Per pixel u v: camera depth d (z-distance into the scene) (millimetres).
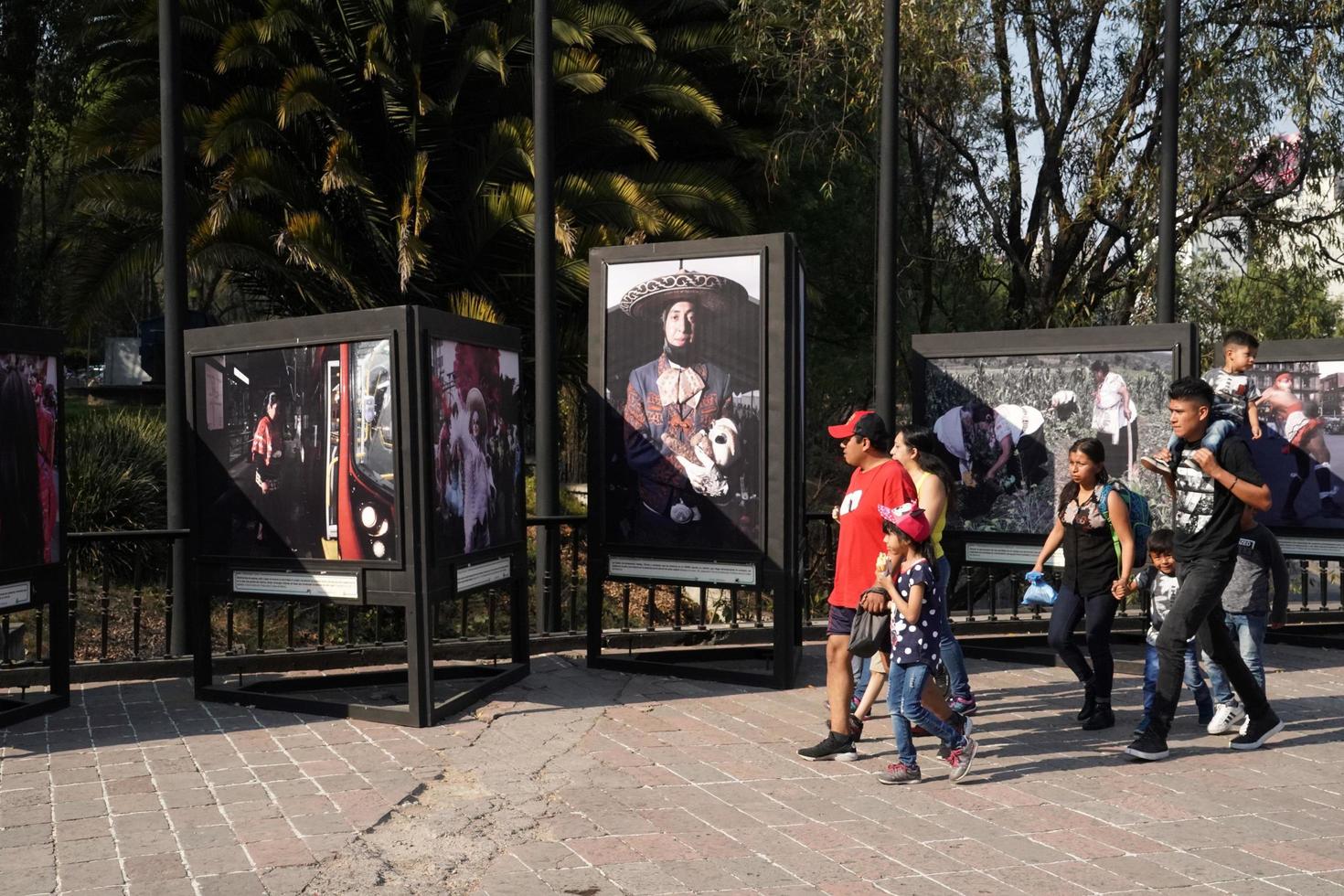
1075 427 8766
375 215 15055
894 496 6094
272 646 10883
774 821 5188
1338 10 14695
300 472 7238
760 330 7984
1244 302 17297
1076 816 5289
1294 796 5602
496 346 7910
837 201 18938
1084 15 17453
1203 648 6473
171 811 5262
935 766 6082
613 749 6391
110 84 16406
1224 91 14938
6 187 21484
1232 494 6129
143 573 11875
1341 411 9523
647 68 15633
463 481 7414
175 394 8734
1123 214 17094
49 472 7211
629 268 8398
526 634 8297
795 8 16484
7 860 4641
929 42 15531
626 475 8430
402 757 6180
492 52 14305
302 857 4691
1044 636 9258
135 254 14289
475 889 4410
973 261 18891
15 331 6957
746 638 9562
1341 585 10336
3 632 8164
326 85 14336
